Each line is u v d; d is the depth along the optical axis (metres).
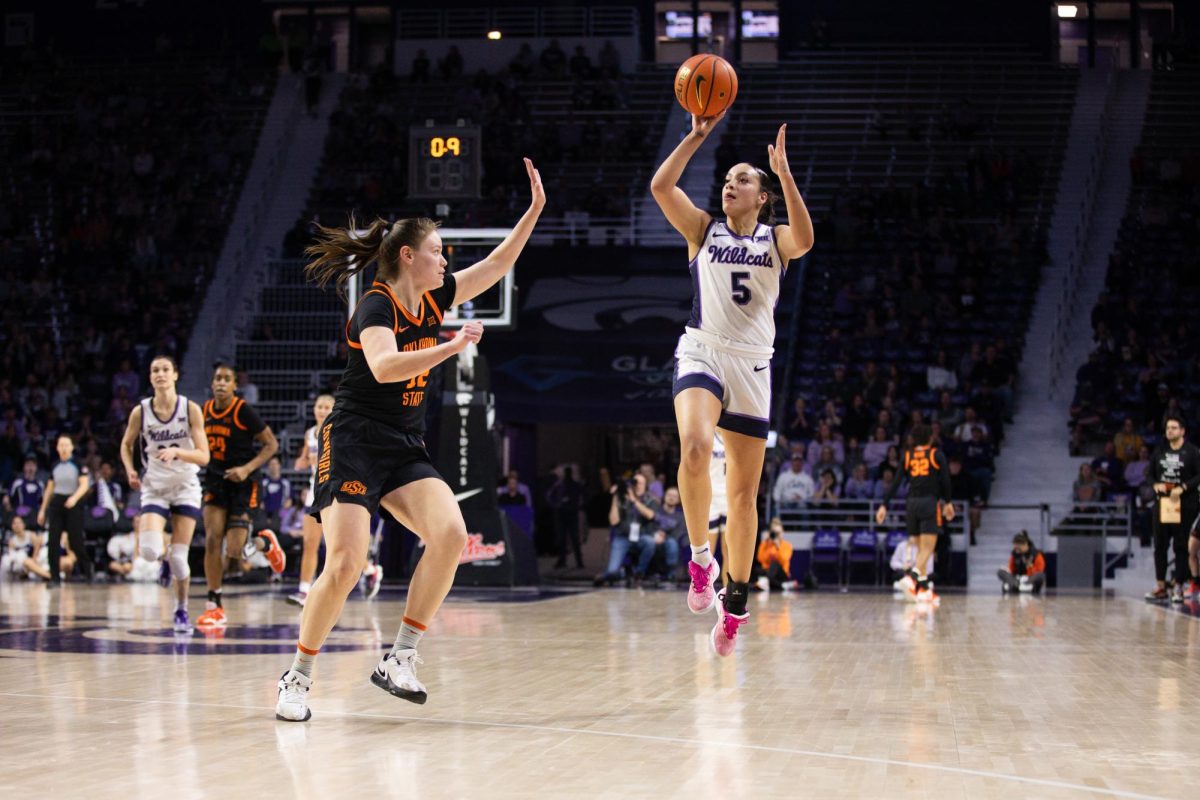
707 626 10.03
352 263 5.16
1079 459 20.75
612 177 27.72
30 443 21.42
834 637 9.12
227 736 4.66
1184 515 13.79
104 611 11.35
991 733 4.81
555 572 21.25
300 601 11.94
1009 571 16.66
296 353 23.72
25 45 32.72
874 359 22.58
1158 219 25.11
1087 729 4.92
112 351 23.47
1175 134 27.97
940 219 25.08
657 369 21.75
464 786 3.80
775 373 22.48
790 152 28.14
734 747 4.47
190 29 32.69
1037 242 24.58
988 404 20.83
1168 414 19.78
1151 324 22.55
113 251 26.52
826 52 30.86
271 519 18.34
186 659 7.33
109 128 29.61
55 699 5.61
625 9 31.23
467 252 18.58
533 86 30.05
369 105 29.08
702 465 5.62
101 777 3.91
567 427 28.33
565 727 4.90
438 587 5.05
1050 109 28.83
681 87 5.79
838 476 19.62
